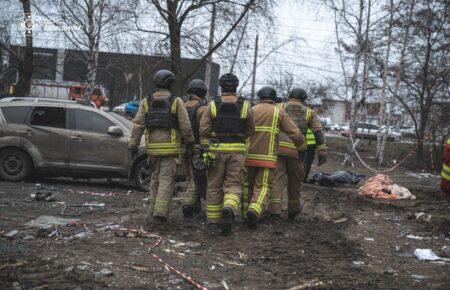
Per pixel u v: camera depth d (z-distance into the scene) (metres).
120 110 42.66
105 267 5.21
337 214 9.27
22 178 11.23
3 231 6.56
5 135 11.08
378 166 24.58
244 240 6.69
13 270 4.95
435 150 25.59
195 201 7.84
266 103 7.43
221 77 7.02
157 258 5.64
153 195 7.44
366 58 23.22
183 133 7.09
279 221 8.02
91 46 19.83
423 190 13.77
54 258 5.40
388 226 8.45
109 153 11.25
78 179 12.85
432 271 5.84
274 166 7.30
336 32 22.47
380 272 5.69
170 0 17.44
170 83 7.22
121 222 7.35
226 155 6.87
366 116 36.31
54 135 11.20
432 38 25.28
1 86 27.28
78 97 36.22
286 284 5.04
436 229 8.20
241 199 7.64
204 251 6.10
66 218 7.68
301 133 7.92
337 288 4.97
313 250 6.45
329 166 21.81
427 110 25.67
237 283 5.01
